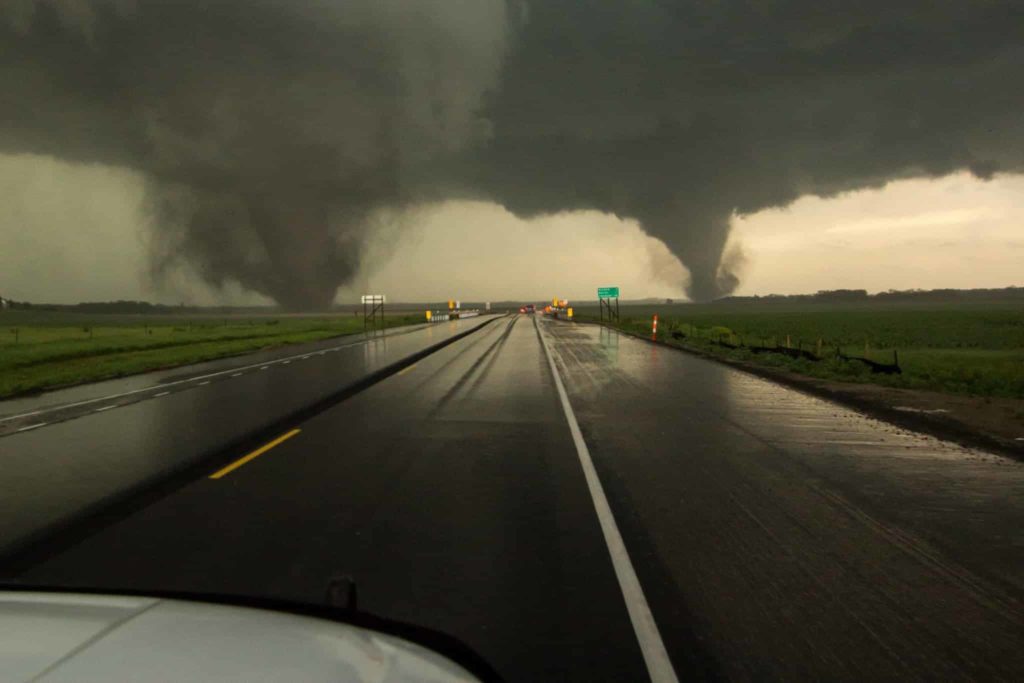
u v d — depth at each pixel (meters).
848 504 7.00
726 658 3.75
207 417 12.62
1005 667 3.68
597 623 4.17
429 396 15.80
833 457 9.33
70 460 9.00
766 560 5.34
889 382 17.52
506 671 3.58
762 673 3.59
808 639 3.99
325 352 30.47
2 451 9.63
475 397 15.60
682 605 4.46
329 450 9.79
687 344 33.66
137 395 16.16
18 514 6.50
